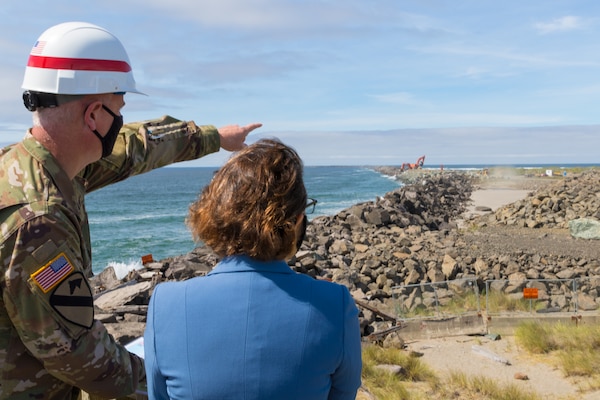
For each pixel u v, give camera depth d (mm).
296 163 1625
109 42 1856
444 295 11477
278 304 1493
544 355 9531
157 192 120312
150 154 2385
